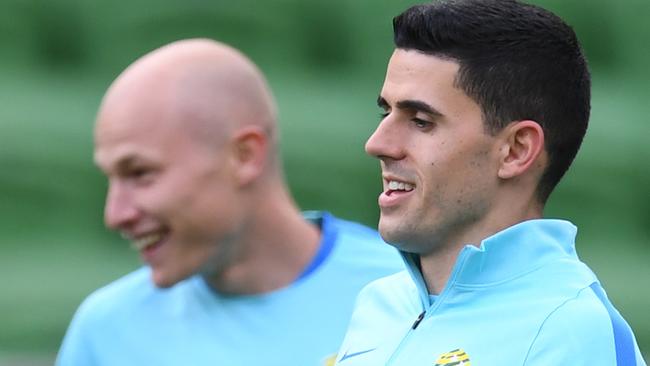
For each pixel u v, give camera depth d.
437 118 8.31
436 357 8.39
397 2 39.38
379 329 9.20
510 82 8.34
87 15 39.72
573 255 8.59
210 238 11.98
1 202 35.38
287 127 36.25
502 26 8.38
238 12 38.78
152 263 12.02
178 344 12.51
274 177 12.39
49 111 37.19
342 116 36.94
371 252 12.58
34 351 30.64
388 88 8.49
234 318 12.38
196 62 12.04
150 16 39.03
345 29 39.41
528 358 8.02
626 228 36.19
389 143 8.43
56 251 34.50
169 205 11.76
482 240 8.46
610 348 7.96
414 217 8.41
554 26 8.55
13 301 31.30
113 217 11.84
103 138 11.88
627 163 36.53
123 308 12.76
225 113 11.96
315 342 12.27
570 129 8.57
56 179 35.84
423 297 8.78
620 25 39.03
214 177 11.91
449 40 8.33
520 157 8.42
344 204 35.88
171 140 11.76
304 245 12.48
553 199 36.16
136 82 11.92
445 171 8.32
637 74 38.78
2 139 35.81
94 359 12.82
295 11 39.19
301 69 38.94
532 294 8.29
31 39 39.94
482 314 8.36
